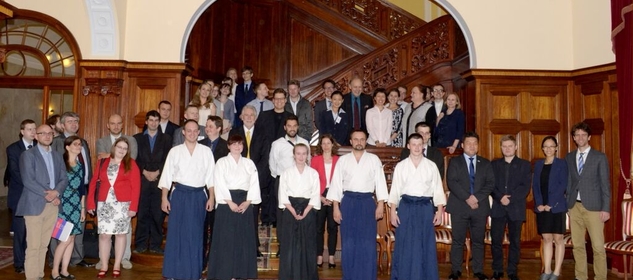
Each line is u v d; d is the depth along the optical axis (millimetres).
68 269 5742
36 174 4891
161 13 6969
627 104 5992
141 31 6953
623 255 5734
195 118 5961
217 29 9805
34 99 11289
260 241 6195
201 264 5141
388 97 7043
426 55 8891
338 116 6539
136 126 6910
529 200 6879
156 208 6062
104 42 6848
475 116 6965
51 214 5012
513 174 5566
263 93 7016
